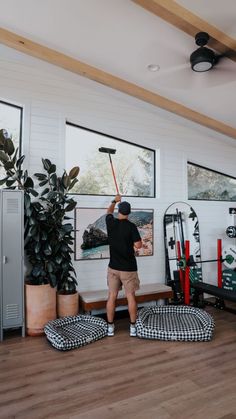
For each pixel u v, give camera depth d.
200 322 3.65
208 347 3.19
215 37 2.71
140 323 3.47
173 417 2.06
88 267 4.22
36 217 3.52
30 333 3.46
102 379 2.54
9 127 3.90
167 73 3.60
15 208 3.42
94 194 4.41
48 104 4.03
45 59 3.45
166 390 2.38
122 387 2.42
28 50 3.28
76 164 4.31
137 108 4.73
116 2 2.59
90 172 4.40
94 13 2.76
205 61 2.90
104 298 3.89
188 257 4.45
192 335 3.32
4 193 3.38
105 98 4.45
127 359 2.90
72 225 4.00
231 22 2.62
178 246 4.86
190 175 5.37
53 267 3.54
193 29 2.63
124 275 3.41
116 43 3.17
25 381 2.49
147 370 2.70
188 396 2.30
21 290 3.44
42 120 3.98
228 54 2.95
